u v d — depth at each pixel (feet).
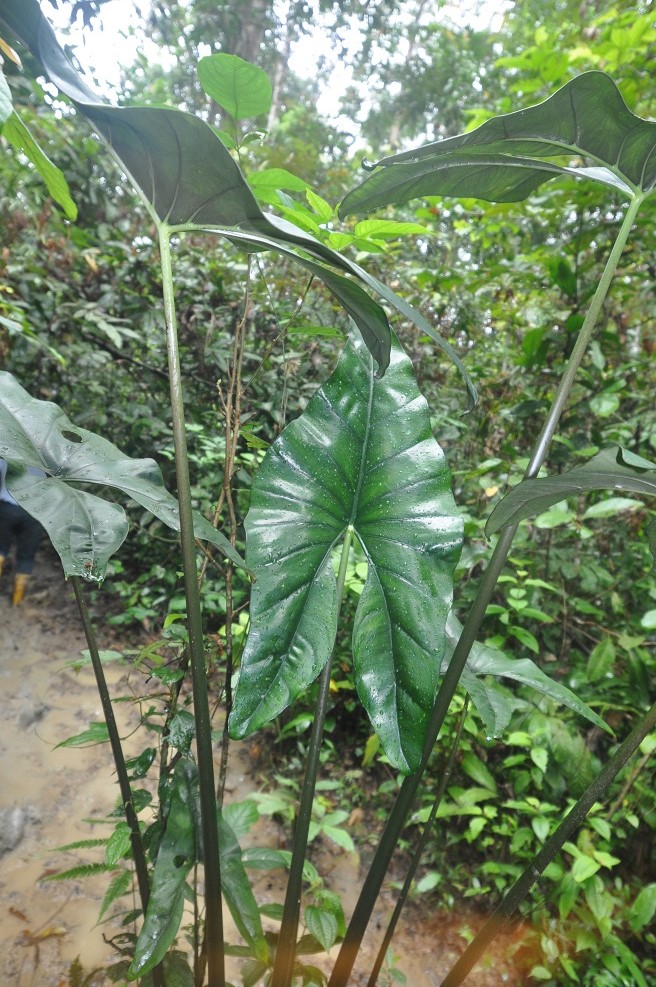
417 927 5.76
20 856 5.90
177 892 3.16
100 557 2.70
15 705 7.93
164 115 2.36
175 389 2.79
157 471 3.31
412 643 3.07
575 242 7.65
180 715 3.36
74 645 9.52
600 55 7.70
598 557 8.25
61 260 10.81
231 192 2.60
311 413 3.39
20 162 9.70
